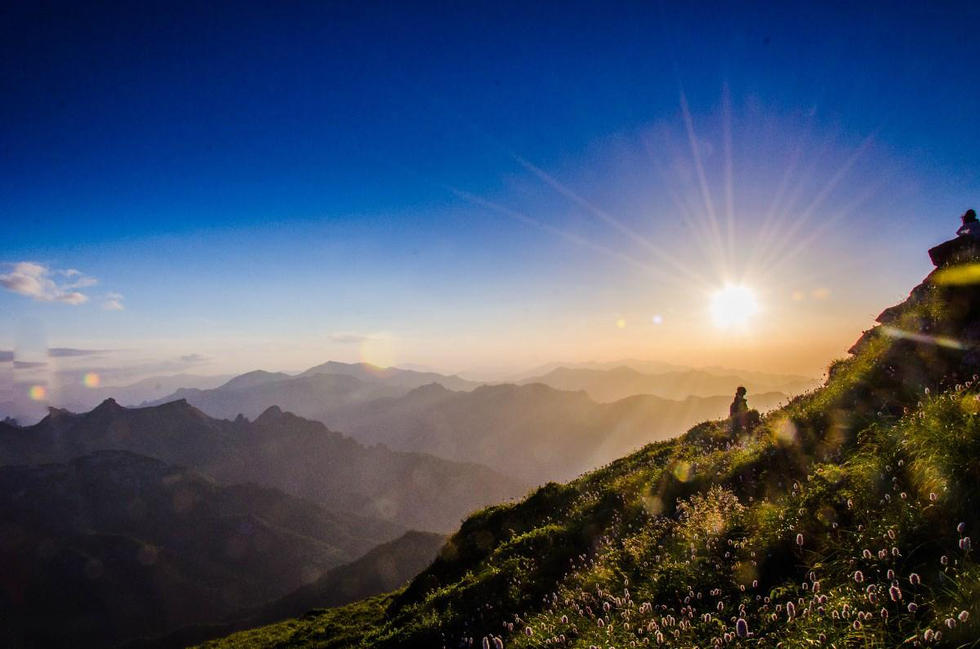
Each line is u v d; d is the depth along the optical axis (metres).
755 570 8.44
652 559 11.19
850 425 12.19
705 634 7.45
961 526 5.75
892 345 14.33
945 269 14.61
